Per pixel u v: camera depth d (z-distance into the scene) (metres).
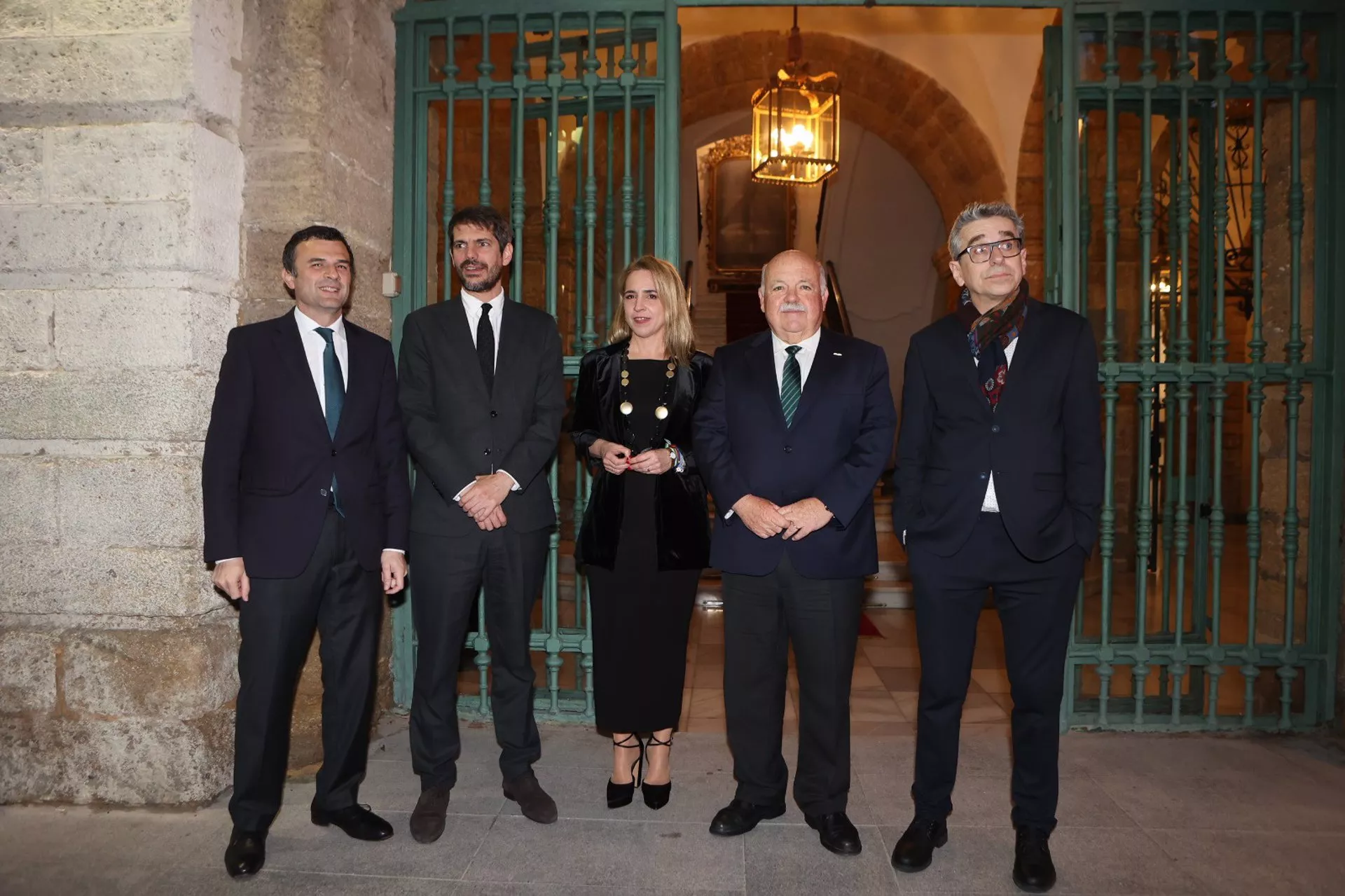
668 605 2.68
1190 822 2.68
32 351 2.81
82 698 2.79
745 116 10.59
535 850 2.50
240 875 2.34
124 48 2.77
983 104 7.71
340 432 2.51
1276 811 2.76
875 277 10.22
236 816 2.40
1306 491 3.59
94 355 2.79
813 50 7.96
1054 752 2.35
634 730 2.68
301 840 2.55
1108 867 2.40
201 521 2.82
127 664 2.77
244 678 2.42
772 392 2.54
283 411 2.45
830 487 2.44
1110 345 3.51
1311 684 3.48
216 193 2.91
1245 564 8.28
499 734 2.73
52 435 2.80
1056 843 2.54
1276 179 3.82
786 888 2.30
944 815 2.46
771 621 2.53
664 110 3.56
